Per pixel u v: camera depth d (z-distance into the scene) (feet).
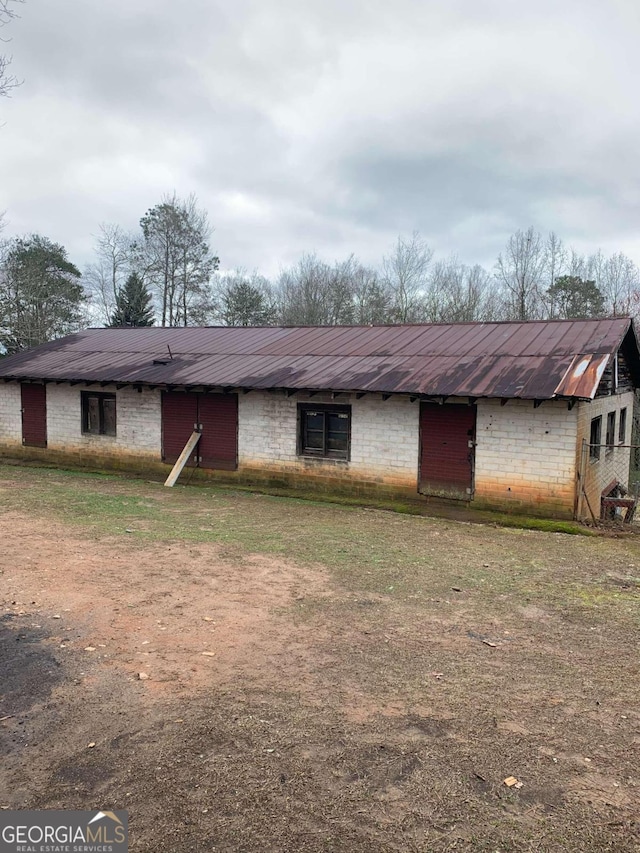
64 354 62.69
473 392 35.53
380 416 41.11
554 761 11.75
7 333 108.47
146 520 33.01
